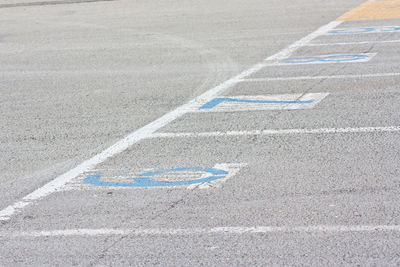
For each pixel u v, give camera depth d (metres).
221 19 16.73
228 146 6.85
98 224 5.13
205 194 5.58
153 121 8.02
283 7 18.02
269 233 4.79
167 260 4.49
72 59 12.83
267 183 5.74
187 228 4.96
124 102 9.08
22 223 5.25
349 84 9.15
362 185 5.57
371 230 4.73
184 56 12.27
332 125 7.35
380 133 6.95
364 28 13.77
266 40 13.31
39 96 9.85
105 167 6.45
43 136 7.73
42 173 6.43
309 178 5.80
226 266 4.35
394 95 8.40
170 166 6.34
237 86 9.55
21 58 13.38
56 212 5.42
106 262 4.52
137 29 16.17
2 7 22.77
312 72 10.06
